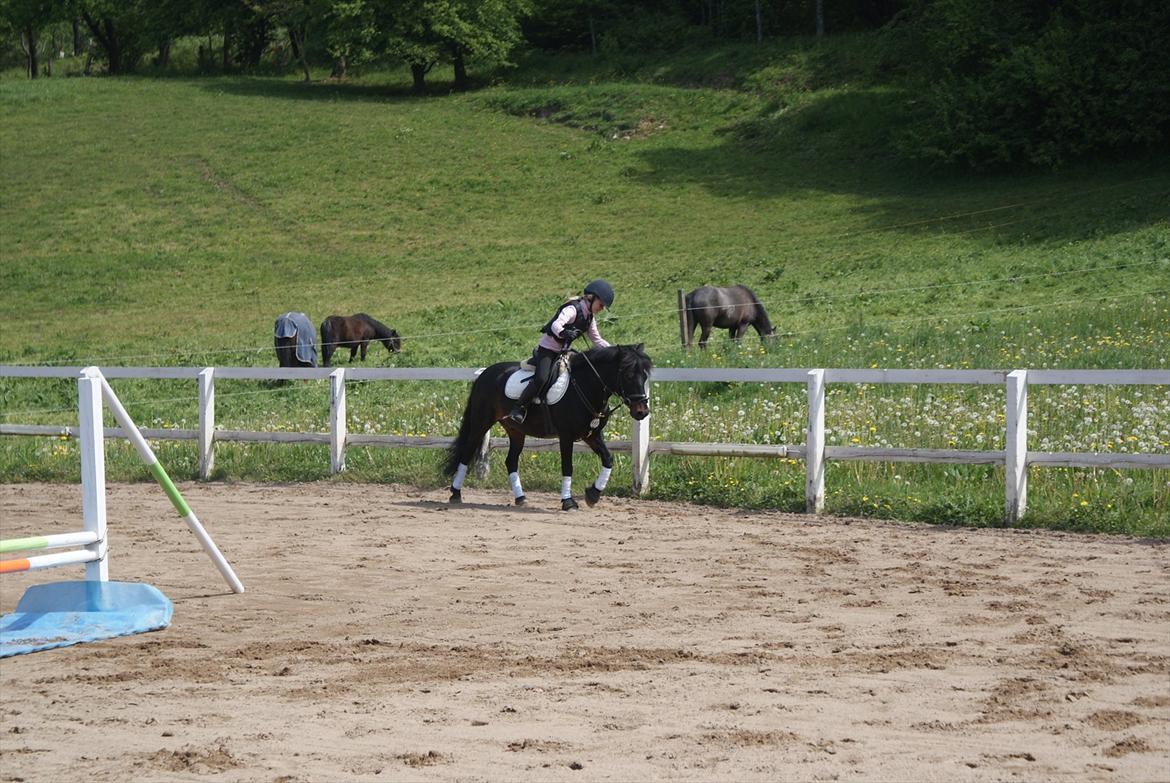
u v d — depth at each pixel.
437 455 15.24
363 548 10.57
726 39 74.38
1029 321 20.67
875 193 46.06
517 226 47.28
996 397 14.70
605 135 59.78
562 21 78.38
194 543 11.01
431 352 25.86
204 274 43.31
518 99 66.25
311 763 5.13
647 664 6.61
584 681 6.29
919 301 25.36
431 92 71.94
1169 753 4.98
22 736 5.69
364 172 56.09
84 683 6.59
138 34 88.25
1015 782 4.70
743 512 12.00
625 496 13.05
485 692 6.14
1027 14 48.88
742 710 5.71
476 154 57.94
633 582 8.88
